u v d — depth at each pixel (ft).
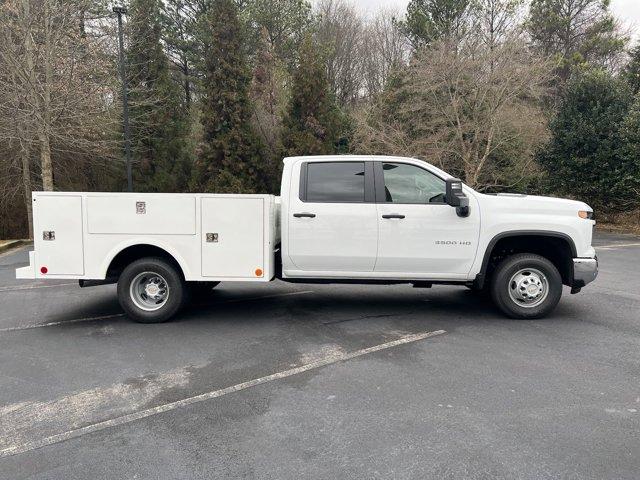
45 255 19.30
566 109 63.41
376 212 19.15
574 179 62.75
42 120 55.31
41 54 56.44
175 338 18.13
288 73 93.66
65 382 14.24
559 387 13.35
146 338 18.17
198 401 12.85
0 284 29.58
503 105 58.59
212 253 19.20
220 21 79.36
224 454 10.32
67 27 59.98
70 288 28.09
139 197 19.02
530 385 13.50
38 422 11.88
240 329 19.15
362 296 24.58
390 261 19.36
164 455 10.32
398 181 19.47
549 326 18.95
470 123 59.41
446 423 11.43
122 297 19.94
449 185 18.20
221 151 80.07
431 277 19.53
